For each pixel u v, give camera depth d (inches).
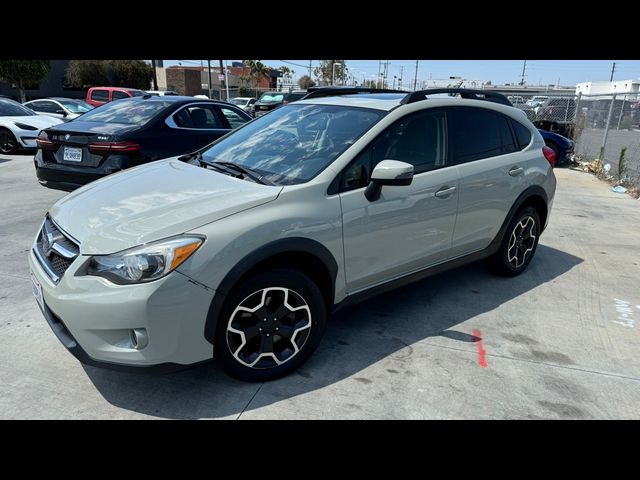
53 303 98.5
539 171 179.3
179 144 233.3
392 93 165.9
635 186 386.6
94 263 96.6
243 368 110.7
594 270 199.6
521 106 706.2
